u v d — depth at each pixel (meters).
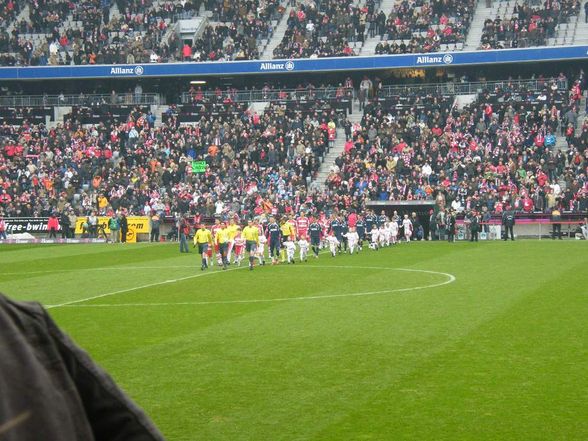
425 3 76.12
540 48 68.25
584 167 60.72
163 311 26.36
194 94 74.88
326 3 78.06
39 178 68.19
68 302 28.94
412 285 32.03
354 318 24.19
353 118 71.94
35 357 2.84
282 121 69.75
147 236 62.06
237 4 80.25
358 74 76.06
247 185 64.69
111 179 66.75
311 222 46.03
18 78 76.38
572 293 28.53
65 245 57.97
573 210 57.72
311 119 70.94
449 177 61.81
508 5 75.81
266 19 79.19
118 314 25.92
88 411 2.99
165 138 70.38
